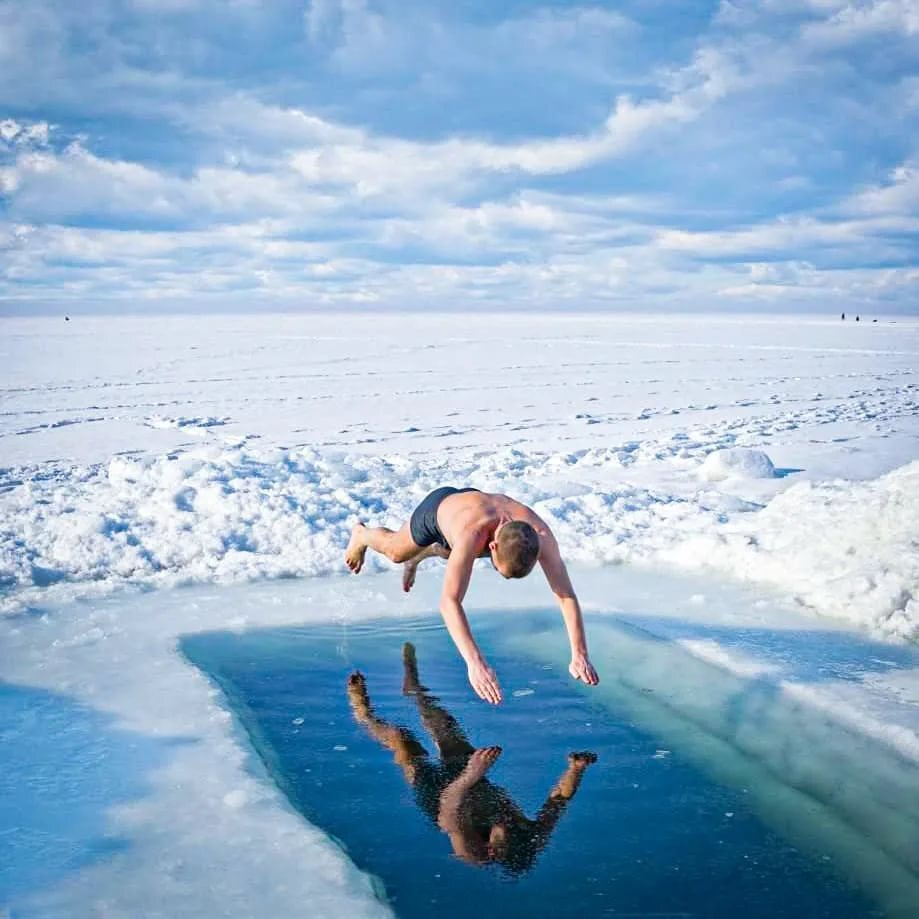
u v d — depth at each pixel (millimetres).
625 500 8133
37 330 65875
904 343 47062
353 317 142625
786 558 5934
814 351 39438
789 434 14492
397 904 2510
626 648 4699
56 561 6402
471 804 3082
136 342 45594
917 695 3928
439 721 3793
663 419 17016
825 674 4203
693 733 3652
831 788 3188
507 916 2453
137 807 3033
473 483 9016
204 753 3447
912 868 2697
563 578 3840
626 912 2469
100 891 2549
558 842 2836
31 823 2924
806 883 2613
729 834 2883
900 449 12406
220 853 2754
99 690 4094
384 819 2980
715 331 66938
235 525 7047
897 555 5367
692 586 5855
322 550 6680
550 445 13531
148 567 6363
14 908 2459
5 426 15453
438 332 63125
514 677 4305
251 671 4410
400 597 5688
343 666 4484
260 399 20172
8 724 3707
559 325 84875
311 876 2633
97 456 12258
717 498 8391
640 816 2998
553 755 3461
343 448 13242
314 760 3422
